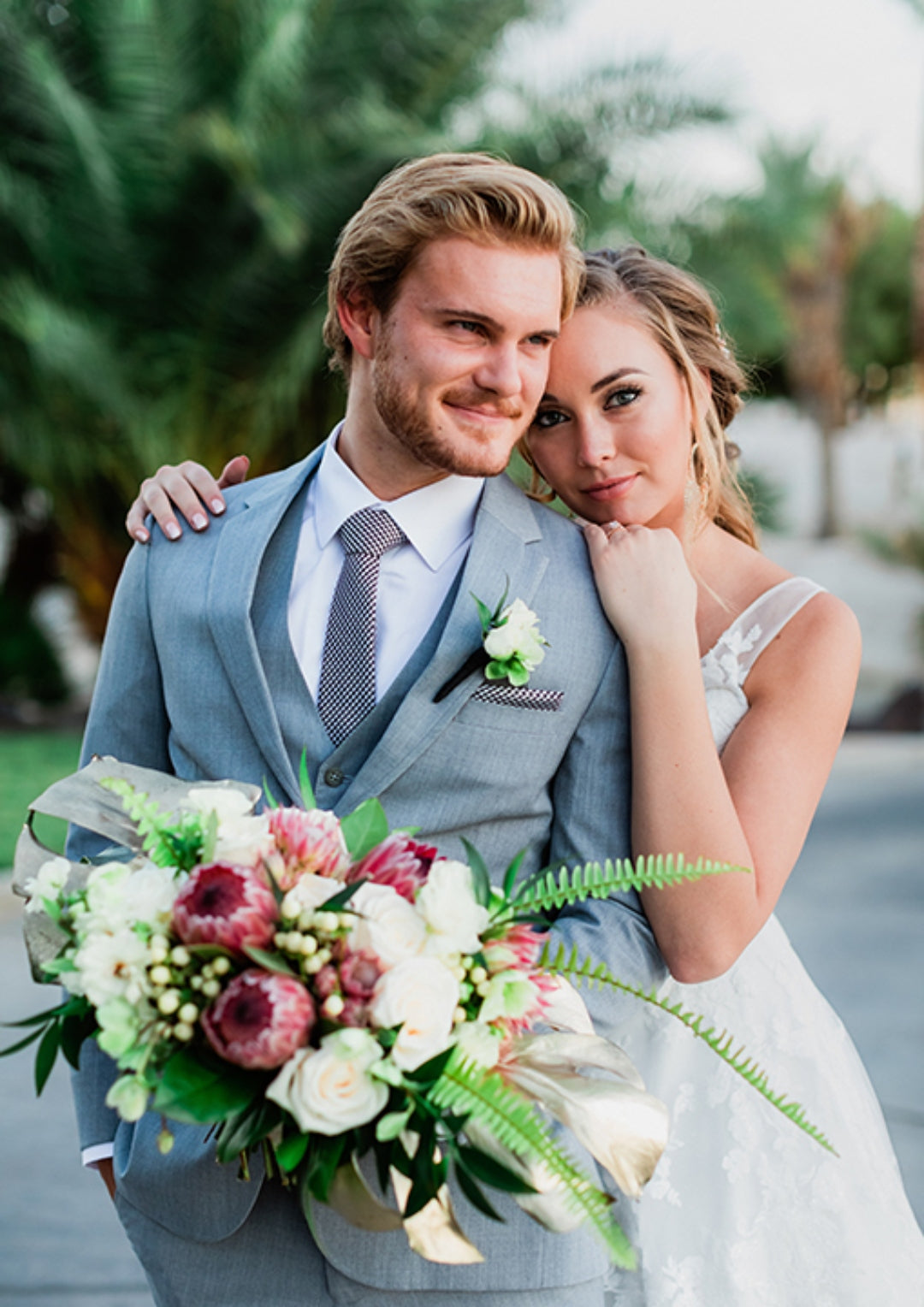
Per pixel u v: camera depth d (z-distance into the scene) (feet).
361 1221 4.19
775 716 6.36
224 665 5.70
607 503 6.54
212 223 29.25
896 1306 6.34
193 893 4.10
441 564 5.78
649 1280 6.31
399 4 30.78
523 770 5.58
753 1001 6.48
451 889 4.18
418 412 5.36
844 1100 6.54
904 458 59.67
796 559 59.88
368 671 5.64
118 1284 10.07
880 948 17.54
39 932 4.67
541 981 4.46
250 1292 5.23
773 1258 6.30
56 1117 13.17
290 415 32.76
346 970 4.09
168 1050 4.08
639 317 6.45
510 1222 5.10
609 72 29.45
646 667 5.60
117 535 35.78
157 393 30.68
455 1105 4.03
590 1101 4.39
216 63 29.55
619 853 5.64
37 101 28.73
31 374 30.35
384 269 5.36
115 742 6.16
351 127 29.17
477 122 33.09
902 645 49.55
